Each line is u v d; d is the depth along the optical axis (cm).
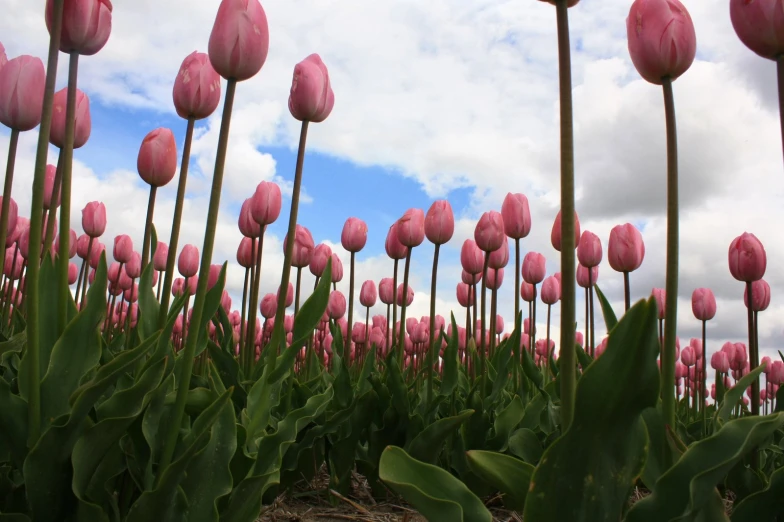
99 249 145
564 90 41
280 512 84
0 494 52
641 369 38
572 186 41
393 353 92
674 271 48
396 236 109
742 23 50
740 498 74
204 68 61
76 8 54
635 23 49
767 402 181
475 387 92
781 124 49
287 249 72
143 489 54
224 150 53
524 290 153
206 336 67
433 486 47
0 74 61
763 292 98
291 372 83
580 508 40
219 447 57
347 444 91
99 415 51
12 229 106
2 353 70
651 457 49
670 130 48
